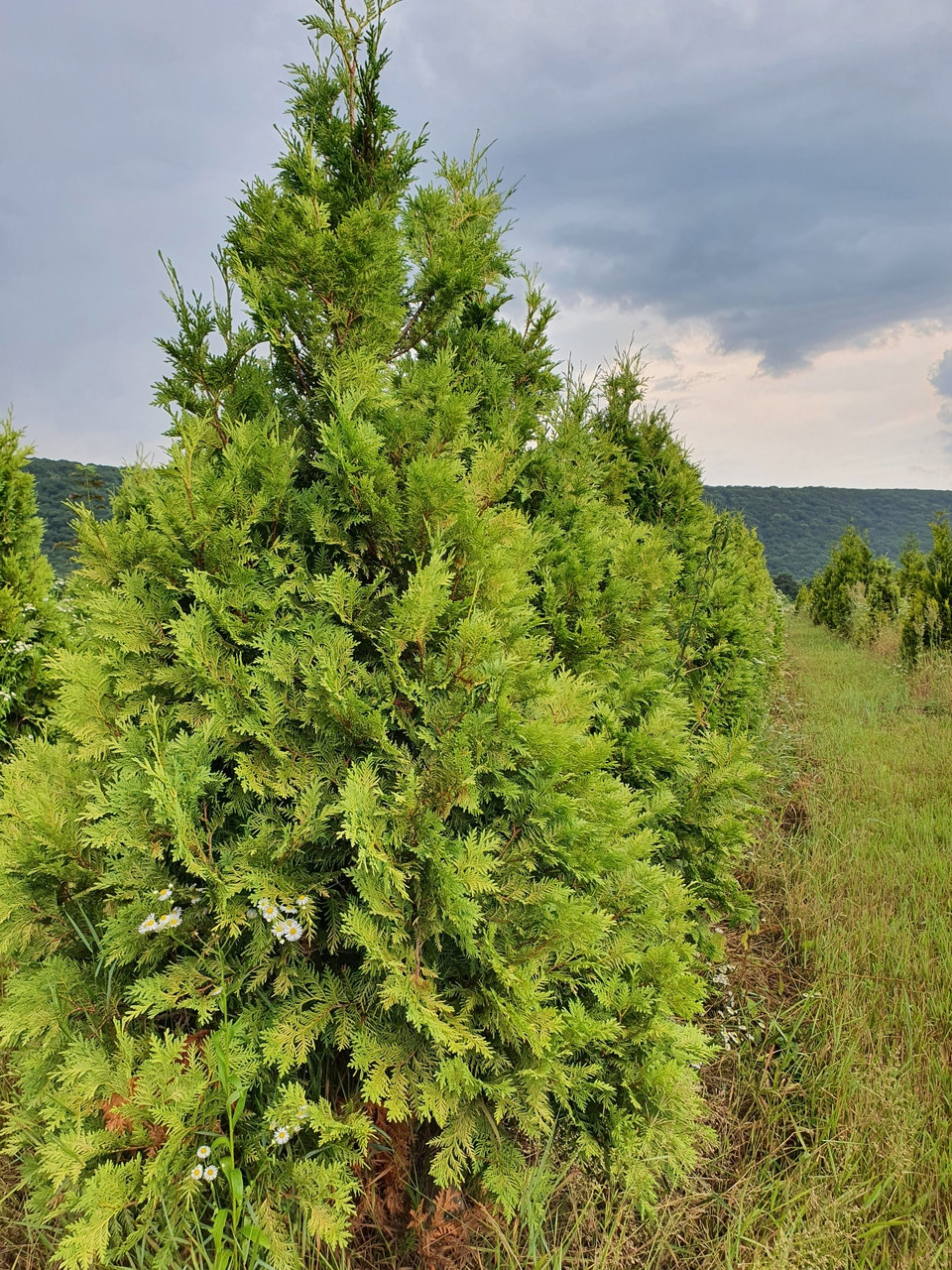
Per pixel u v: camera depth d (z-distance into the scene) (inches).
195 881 90.5
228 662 89.3
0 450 223.6
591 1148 94.0
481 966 88.8
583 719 103.8
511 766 91.1
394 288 110.9
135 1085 81.2
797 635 719.7
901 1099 109.8
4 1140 102.3
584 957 94.0
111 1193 76.4
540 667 102.1
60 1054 91.3
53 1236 90.7
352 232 100.4
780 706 371.2
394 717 89.8
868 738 296.7
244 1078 84.0
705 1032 131.6
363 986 89.7
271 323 99.8
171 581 93.5
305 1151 89.4
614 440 231.5
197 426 92.5
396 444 99.7
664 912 110.5
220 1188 82.7
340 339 107.3
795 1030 126.7
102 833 86.0
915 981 140.6
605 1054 101.0
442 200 136.2
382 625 90.1
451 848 86.0
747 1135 110.6
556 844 92.4
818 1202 94.3
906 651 433.1
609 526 172.4
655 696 142.7
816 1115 111.4
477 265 127.3
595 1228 93.4
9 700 206.7
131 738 91.3
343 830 78.9
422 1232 85.6
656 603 155.9
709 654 192.9
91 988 93.2
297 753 90.2
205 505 88.7
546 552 138.8
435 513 90.7
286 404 108.7
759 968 152.2
